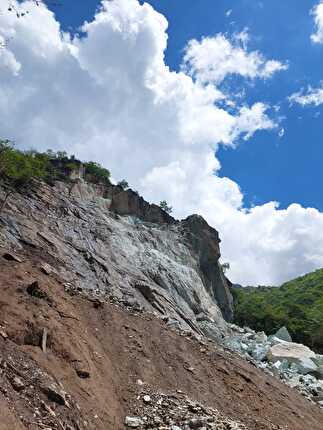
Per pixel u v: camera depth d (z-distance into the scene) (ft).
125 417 40.88
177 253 153.58
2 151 98.22
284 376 96.89
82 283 82.17
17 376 32.58
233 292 218.59
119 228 132.16
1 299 43.34
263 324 193.36
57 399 33.45
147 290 101.65
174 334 69.41
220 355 70.90
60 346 42.27
